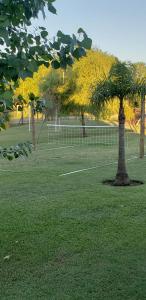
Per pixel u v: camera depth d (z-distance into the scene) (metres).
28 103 3.42
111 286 4.73
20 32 2.88
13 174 12.90
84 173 12.85
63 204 8.66
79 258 5.62
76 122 38.78
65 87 31.44
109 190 10.12
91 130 32.56
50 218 7.59
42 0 2.80
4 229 6.95
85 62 31.83
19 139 26.62
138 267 5.25
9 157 3.56
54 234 6.64
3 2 2.77
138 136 26.56
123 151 10.97
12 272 5.21
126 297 4.46
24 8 2.82
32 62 2.85
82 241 6.29
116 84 10.80
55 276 5.05
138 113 28.16
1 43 2.83
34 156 17.28
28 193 9.98
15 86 3.09
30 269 5.30
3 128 3.28
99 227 7.00
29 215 7.82
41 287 4.75
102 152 18.64
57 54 2.87
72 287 4.73
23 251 5.93
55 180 11.72
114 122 33.28
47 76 31.09
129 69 10.89
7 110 3.19
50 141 24.84
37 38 2.90
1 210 8.26
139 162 15.08
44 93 30.77
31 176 12.46
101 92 11.06
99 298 4.45
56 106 31.62
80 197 9.31
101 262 5.45
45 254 5.80
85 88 30.50
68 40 2.80
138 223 7.20
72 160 16.00
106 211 8.04
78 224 7.18
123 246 6.04
